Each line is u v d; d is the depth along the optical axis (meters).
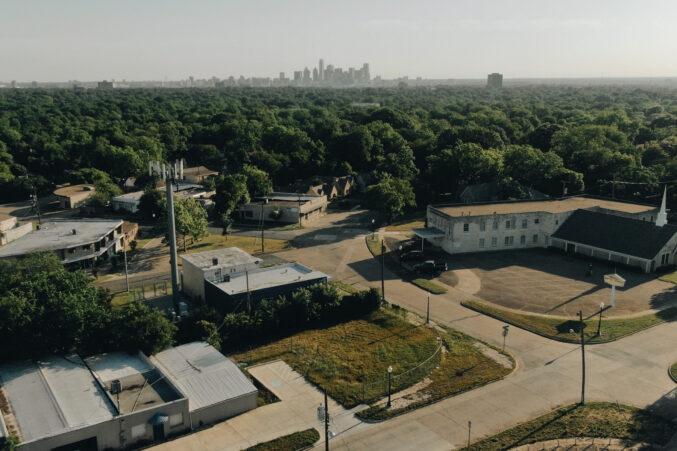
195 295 69.50
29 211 124.88
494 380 48.72
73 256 80.31
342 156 164.25
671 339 56.59
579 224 89.19
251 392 44.62
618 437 39.94
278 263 85.00
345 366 51.72
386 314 64.38
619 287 72.44
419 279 76.56
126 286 75.12
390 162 145.88
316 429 41.66
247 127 192.25
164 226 88.56
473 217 88.25
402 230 105.94
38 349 47.91
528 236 91.75
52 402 41.66
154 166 65.62
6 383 44.31
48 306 48.22
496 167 128.38
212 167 176.00
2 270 57.16
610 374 49.53
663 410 43.50
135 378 45.75
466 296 70.06
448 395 46.16
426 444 39.56
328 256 88.81
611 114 196.00
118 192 130.12
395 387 47.66
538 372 50.06
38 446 36.44
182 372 47.69
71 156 165.75
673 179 116.19
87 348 50.41
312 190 132.50
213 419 43.03
